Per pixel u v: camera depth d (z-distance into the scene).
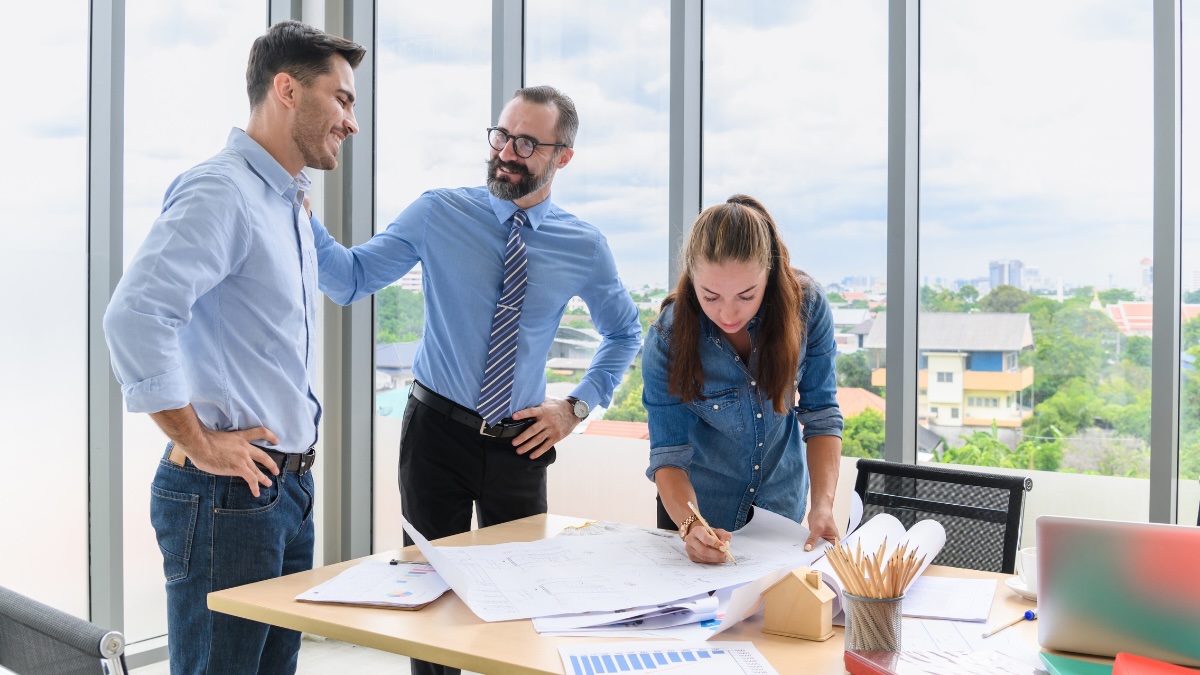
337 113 2.05
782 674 1.31
